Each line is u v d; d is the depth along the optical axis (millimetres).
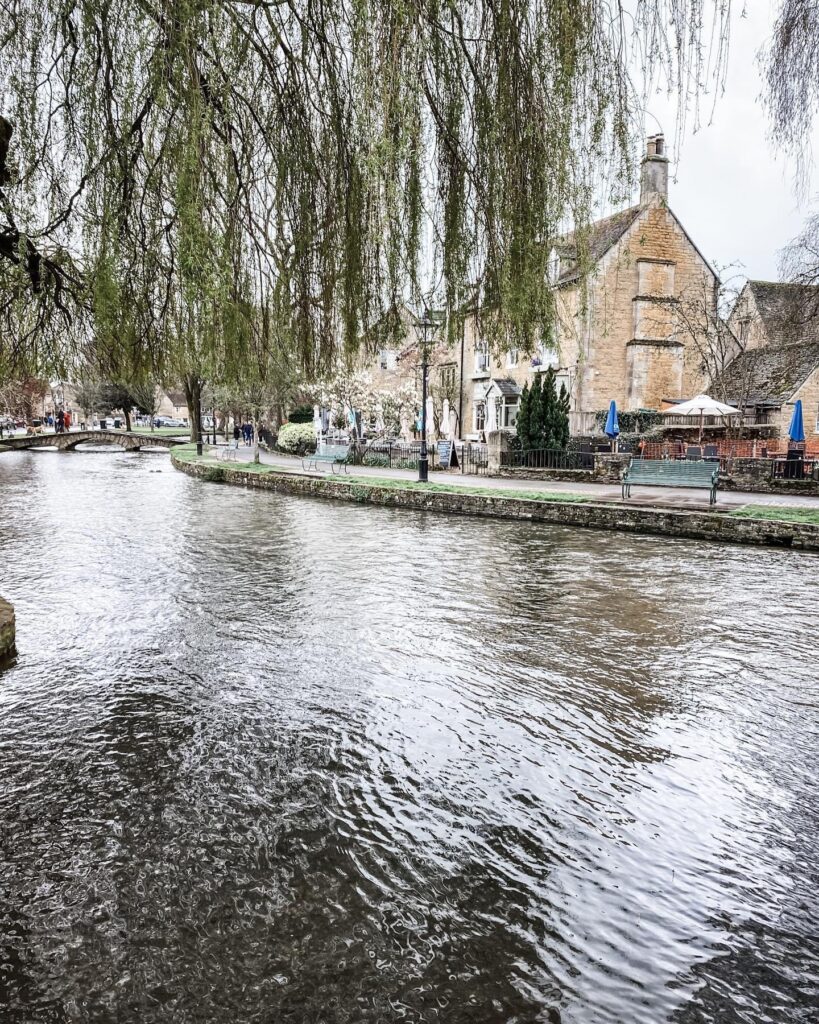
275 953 2520
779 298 31406
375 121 2455
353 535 12062
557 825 3346
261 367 3436
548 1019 2244
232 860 3059
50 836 3225
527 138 2729
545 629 6387
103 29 2746
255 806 3482
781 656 5672
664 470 14031
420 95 2576
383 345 3242
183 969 2439
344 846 3158
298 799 3547
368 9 2418
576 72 2598
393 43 2396
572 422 24891
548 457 19844
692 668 5398
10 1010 2246
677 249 25484
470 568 9148
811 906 2807
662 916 2738
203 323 2762
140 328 3355
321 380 3584
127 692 4898
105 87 2814
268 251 3307
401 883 2918
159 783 3695
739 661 5551
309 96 3043
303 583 8258
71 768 3846
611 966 2482
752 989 2383
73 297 3863
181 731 4297
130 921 2676
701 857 3111
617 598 7527
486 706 4688
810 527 10297
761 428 24250
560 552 10328
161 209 2992
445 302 3096
